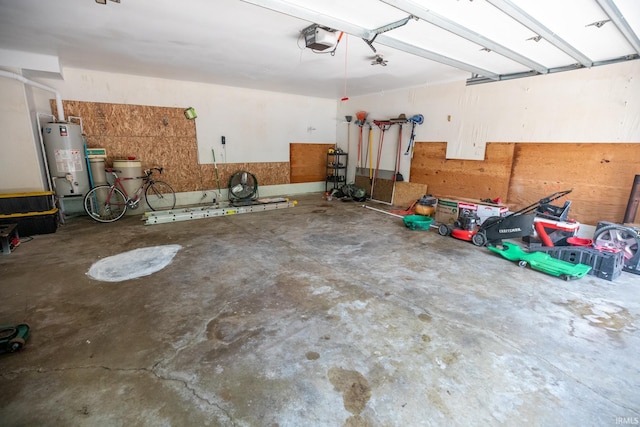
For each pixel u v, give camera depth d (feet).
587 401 5.26
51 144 14.94
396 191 21.86
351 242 13.64
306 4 8.07
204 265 10.84
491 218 13.26
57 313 7.75
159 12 9.14
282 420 4.84
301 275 10.14
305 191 26.91
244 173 21.27
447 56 12.68
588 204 13.60
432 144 19.66
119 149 18.15
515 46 10.92
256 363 6.08
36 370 5.80
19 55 13.37
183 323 7.40
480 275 10.36
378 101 23.03
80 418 4.81
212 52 13.23
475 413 5.01
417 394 5.38
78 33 10.96
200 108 20.49
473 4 7.82
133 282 9.49
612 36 9.64
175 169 20.20
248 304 8.30
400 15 8.72
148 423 4.75
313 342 6.74
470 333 7.13
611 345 6.76
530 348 6.62
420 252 12.51
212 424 4.75
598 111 12.84
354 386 5.53
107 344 6.59
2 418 4.78
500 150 16.33
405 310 8.09
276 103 23.80
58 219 16.17
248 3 7.88
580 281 9.98
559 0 7.34
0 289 8.94
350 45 12.06
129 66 15.84
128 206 17.24
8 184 13.93
